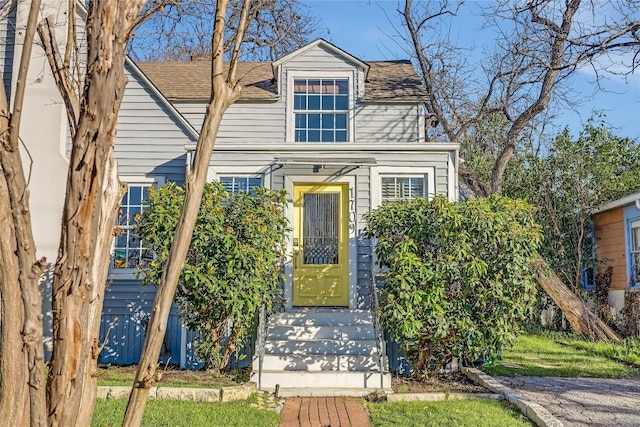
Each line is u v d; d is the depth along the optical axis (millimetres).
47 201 9852
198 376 8586
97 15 2363
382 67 14297
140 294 10523
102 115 2340
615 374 9289
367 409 7293
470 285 8219
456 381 8945
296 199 10836
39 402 2252
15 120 2275
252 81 13352
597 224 16594
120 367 9594
